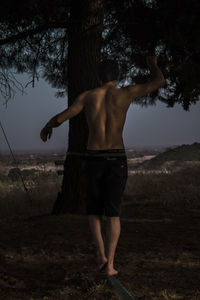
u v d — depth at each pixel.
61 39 11.09
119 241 5.79
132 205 9.46
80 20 8.38
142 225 7.02
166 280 4.05
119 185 3.27
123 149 3.33
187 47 9.14
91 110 3.34
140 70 11.66
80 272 4.33
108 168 3.27
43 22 10.23
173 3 8.71
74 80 8.48
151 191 11.91
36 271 4.44
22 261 4.83
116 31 10.73
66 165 8.66
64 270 4.44
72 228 6.79
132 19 10.05
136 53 11.12
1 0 8.27
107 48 11.55
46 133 3.33
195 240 5.77
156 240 5.83
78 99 3.38
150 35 9.99
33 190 12.81
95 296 3.64
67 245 5.55
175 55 9.70
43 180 16.06
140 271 4.35
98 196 3.34
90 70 8.41
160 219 7.57
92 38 8.43
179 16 8.53
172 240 5.80
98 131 3.31
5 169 29.42
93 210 3.36
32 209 9.77
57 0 9.72
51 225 7.08
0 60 11.19
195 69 9.13
